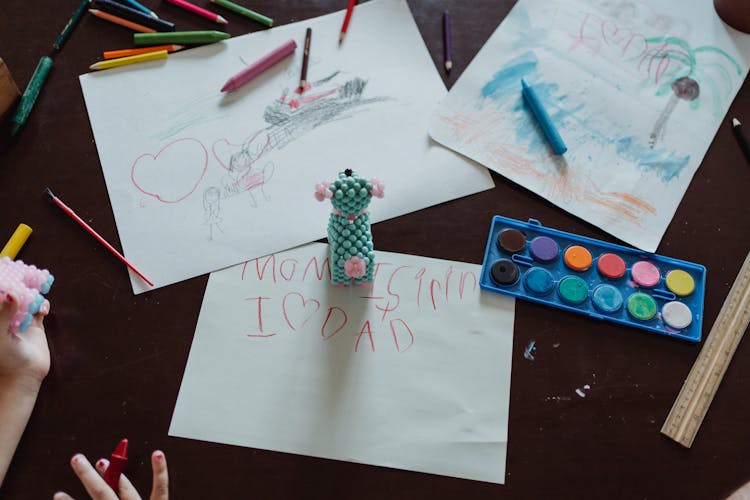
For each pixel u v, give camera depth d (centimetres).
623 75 74
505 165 69
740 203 69
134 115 71
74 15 75
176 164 69
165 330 63
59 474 58
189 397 60
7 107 70
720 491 58
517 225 67
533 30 75
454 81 73
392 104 72
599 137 71
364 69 74
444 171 69
